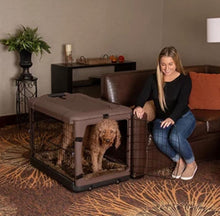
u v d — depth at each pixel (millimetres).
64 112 2768
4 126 4477
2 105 4480
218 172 3238
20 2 4375
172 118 2951
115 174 2926
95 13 4980
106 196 2752
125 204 2643
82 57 4859
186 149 2988
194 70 4016
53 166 3068
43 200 2676
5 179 3018
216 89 3736
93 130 2918
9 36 4371
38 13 4523
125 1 5230
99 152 2975
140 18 5438
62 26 4734
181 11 5387
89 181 2807
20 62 4230
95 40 5051
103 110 2812
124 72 3492
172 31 5559
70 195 2756
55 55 4750
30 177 3061
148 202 2678
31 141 3281
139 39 5496
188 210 2580
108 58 5004
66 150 3131
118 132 2869
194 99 3740
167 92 3039
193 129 3145
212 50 5055
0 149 3693
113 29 5195
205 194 2816
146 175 3119
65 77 4512
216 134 3467
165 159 3174
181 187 2928
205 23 5090
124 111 2869
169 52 2943
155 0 5547
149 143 3053
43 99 3146
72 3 4758
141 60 5586
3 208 2553
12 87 4512
